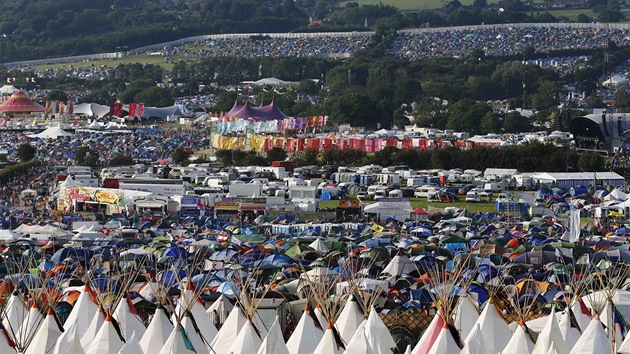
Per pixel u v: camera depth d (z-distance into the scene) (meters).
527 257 169.62
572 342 101.38
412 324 109.75
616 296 113.19
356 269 147.38
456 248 189.62
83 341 103.69
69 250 174.25
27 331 102.69
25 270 151.50
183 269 149.88
